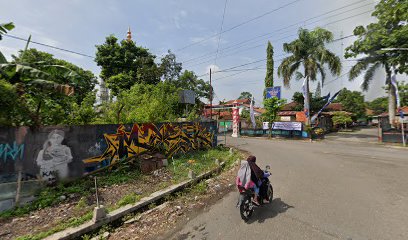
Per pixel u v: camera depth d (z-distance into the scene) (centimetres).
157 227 481
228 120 3856
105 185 679
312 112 3400
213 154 1255
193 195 668
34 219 478
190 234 448
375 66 2322
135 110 1145
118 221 505
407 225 452
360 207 545
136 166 877
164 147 1073
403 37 1812
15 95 571
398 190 666
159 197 620
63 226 443
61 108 802
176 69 2933
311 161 1149
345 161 1134
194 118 1675
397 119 2133
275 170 963
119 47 2738
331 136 2819
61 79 871
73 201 568
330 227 450
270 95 3041
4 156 539
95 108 978
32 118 603
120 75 2486
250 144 2022
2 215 482
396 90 2120
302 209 542
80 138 711
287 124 2700
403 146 1798
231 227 469
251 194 507
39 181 598
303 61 2669
